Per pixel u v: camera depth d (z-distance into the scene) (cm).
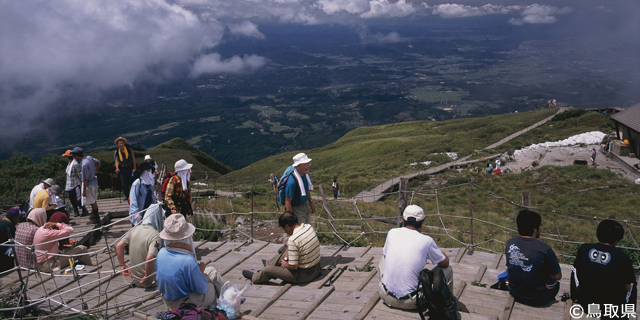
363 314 442
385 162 4981
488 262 708
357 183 3456
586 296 411
